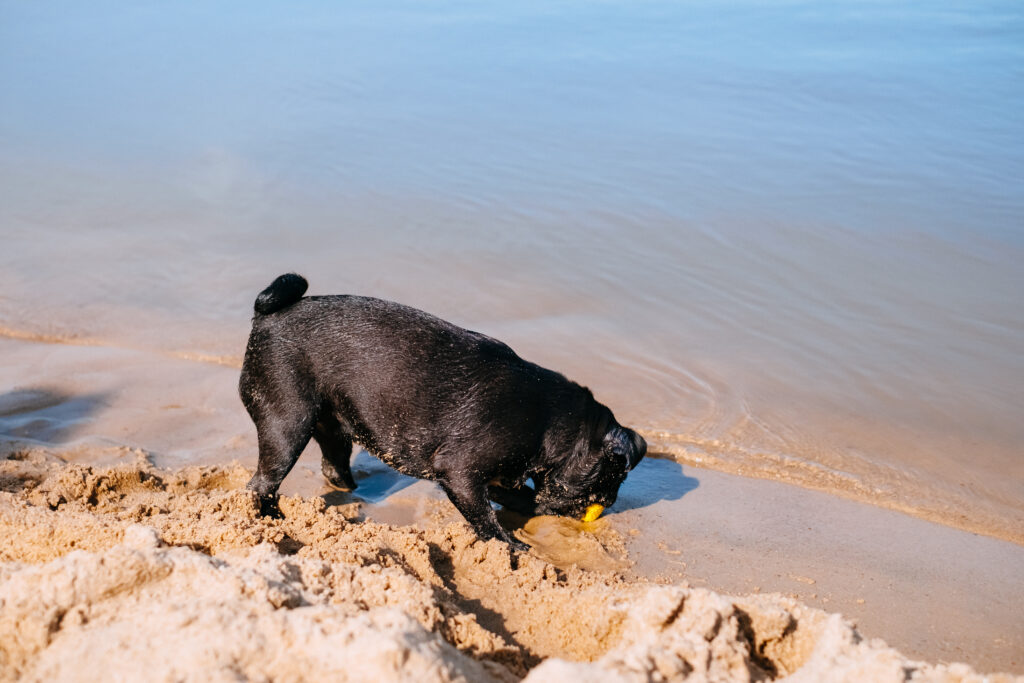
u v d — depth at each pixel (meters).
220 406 2.11
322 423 1.78
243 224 2.80
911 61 4.01
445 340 1.72
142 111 3.63
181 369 2.23
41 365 2.22
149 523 1.63
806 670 1.30
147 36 4.48
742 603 1.36
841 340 2.32
